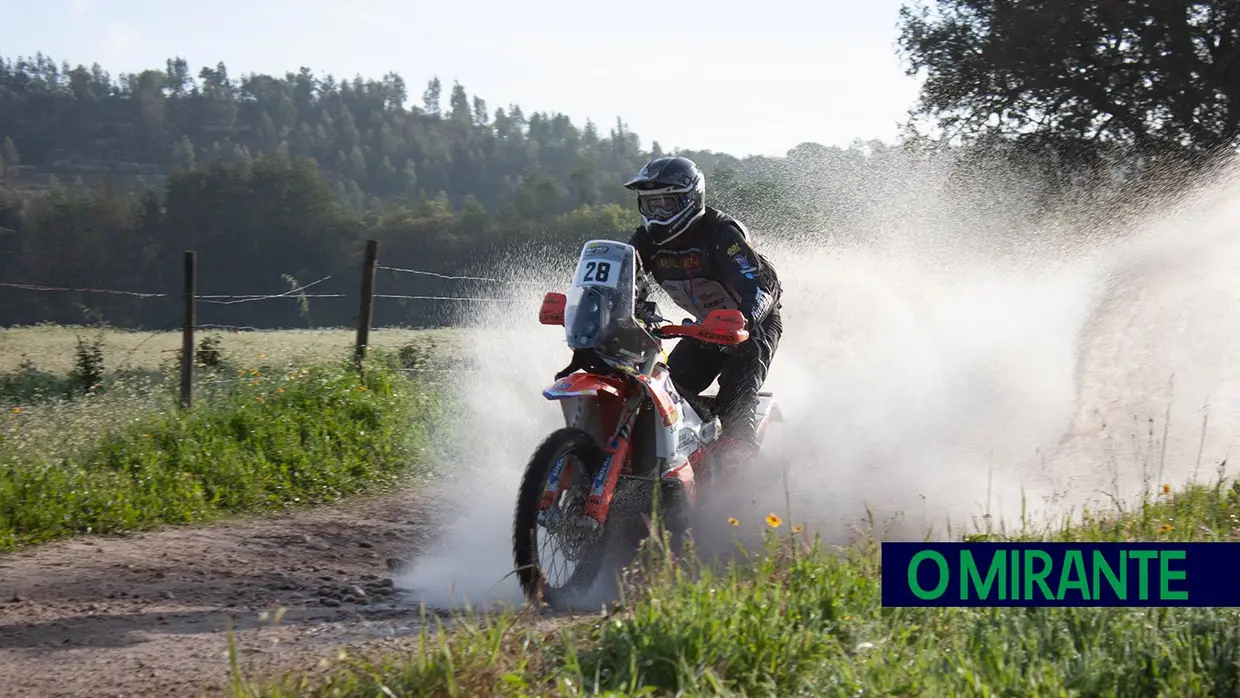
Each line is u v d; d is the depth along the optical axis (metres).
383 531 12.22
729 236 10.46
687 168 10.35
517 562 8.20
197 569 10.34
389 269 19.08
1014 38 41.62
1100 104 41.81
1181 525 8.95
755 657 6.27
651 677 6.13
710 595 6.89
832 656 6.33
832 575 7.46
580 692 5.76
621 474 9.41
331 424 15.71
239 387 16.97
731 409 10.60
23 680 6.84
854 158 38.41
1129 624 6.81
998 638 6.55
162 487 13.14
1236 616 6.89
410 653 6.52
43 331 44.78
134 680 6.77
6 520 11.60
